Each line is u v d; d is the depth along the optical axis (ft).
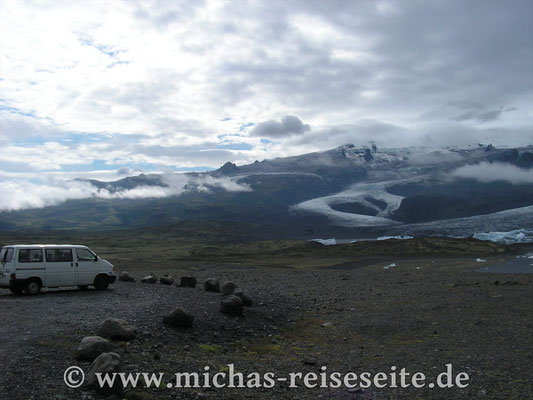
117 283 83.35
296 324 52.39
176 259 236.02
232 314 51.55
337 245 311.68
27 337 35.60
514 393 28.19
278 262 224.33
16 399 23.50
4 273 63.00
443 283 91.97
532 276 107.45
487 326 48.39
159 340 39.42
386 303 66.44
